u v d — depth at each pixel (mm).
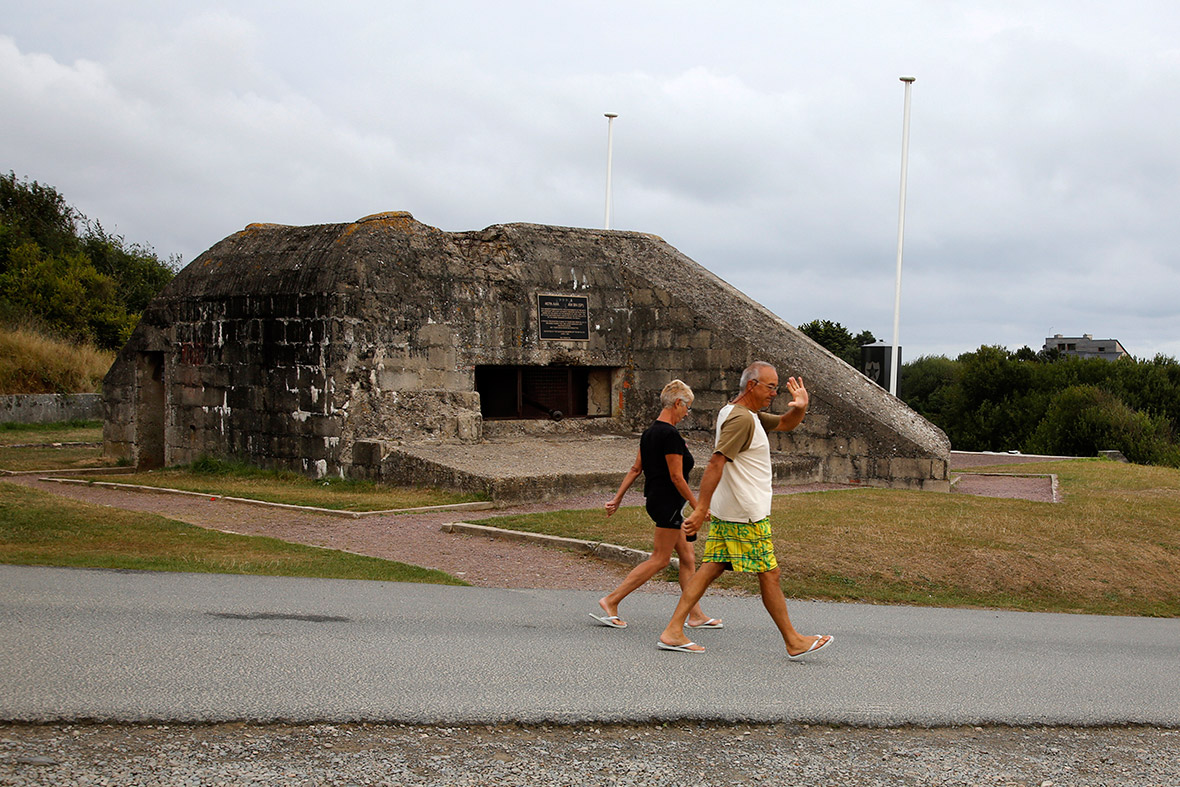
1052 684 7090
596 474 15477
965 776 5332
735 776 5109
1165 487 18688
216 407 19625
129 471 21109
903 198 26562
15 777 4445
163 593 8109
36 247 41312
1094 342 107812
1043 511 14664
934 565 11172
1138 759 5770
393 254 18125
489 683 6152
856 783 5145
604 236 22250
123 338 38938
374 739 5215
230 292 19219
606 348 21328
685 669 6734
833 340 57812
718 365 20484
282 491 15883
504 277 19781
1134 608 10742
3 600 7488
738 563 7027
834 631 8352
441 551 11211
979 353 49688
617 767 5105
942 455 17938
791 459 18609
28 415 29609
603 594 9312
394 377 17859
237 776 4664
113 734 5012
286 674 6059
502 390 20281
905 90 26469
